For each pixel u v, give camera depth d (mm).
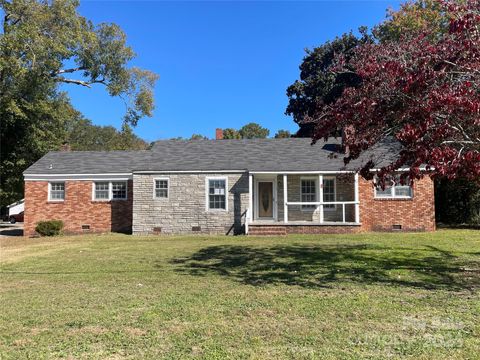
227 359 4508
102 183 22938
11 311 6559
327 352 4664
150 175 21125
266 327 5555
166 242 16641
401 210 20062
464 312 6098
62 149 30484
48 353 4773
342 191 21359
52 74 28250
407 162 7238
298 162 20938
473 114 6160
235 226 20562
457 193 22469
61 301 7168
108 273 9883
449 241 14602
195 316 6074
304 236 17969
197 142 24359
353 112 8055
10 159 27984
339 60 10914
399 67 7137
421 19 23531
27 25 23891
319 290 7656
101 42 29719
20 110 25750
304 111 35375
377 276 8867
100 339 5199
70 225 22641
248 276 9156
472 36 6676
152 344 4996
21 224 34781
